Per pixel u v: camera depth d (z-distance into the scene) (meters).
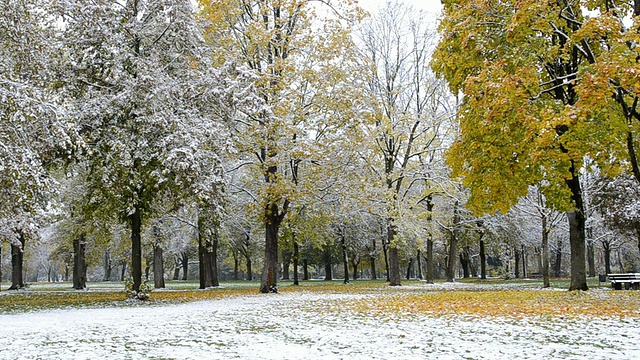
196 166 16.27
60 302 19.27
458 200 30.33
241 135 22.38
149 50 19.12
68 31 18.02
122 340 8.49
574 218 18.70
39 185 14.70
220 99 18.36
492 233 37.81
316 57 23.16
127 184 17.88
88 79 18.59
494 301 14.56
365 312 12.53
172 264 56.00
